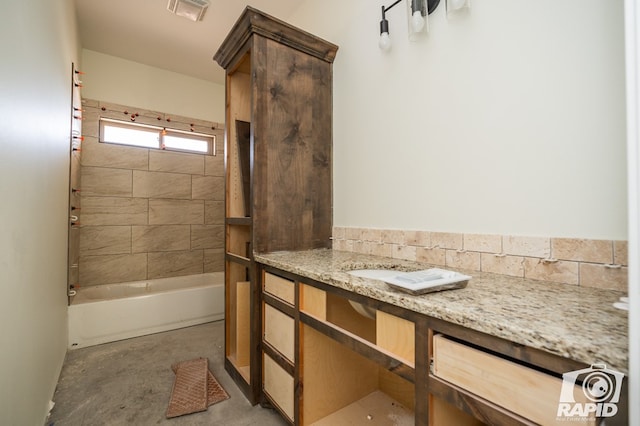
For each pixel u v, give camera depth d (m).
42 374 1.40
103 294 2.87
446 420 0.77
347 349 1.42
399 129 1.49
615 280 0.84
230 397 1.64
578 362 0.50
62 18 1.78
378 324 0.89
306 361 1.29
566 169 0.94
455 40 1.24
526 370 0.57
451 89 1.26
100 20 2.50
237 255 1.93
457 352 0.68
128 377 1.85
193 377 1.83
